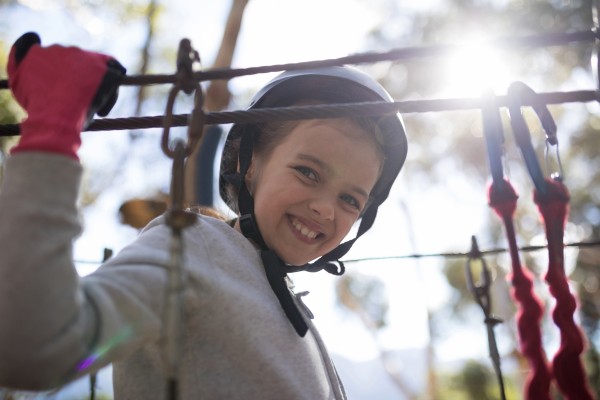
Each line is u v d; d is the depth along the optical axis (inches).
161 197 315.6
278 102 77.9
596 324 473.1
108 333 47.8
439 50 59.2
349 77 78.7
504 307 466.0
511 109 58.0
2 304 43.4
